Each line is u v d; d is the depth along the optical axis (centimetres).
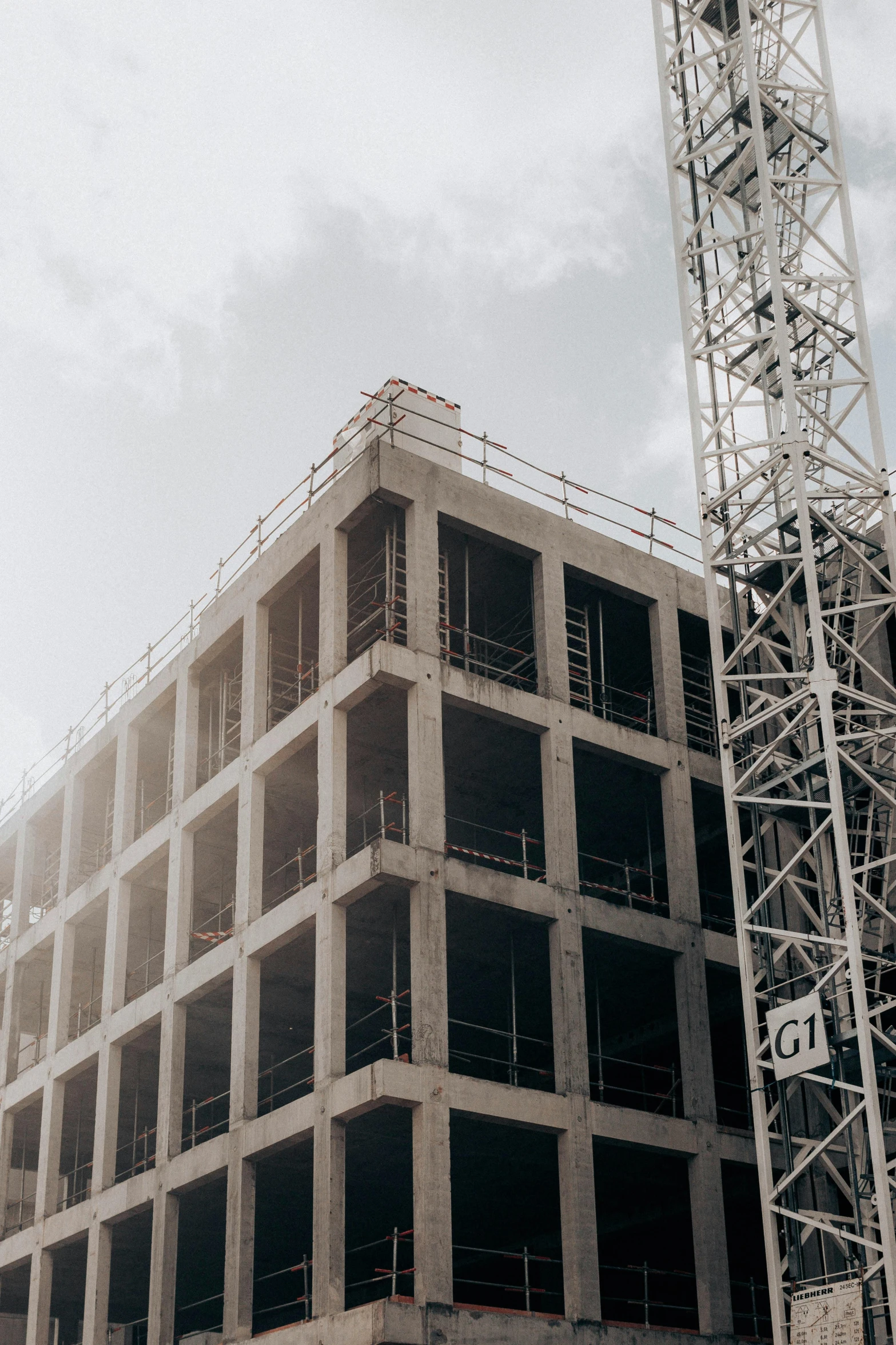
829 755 3544
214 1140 4009
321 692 4031
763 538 4025
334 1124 3559
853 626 4216
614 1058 4038
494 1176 4200
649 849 4303
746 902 3697
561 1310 4744
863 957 3572
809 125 4375
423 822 3716
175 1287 4103
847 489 3959
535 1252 4803
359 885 3675
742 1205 4253
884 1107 3891
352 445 4697
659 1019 4578
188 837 4572
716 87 4334
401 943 4094
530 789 4459
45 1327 4706
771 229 4038
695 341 4269
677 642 4484
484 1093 3559
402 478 4047
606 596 4509
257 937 4059
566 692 4141
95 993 5569
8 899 6334
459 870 3738
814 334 4175
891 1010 4112
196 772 4691
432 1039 3531
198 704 4844
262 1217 4597
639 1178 4138
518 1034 4800
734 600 3978
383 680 3819
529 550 4256
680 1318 4653
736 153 4366
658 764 4266
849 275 4191
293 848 4678
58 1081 5025
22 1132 5606
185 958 4428
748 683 4541
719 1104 4647
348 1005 4503
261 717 4338
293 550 4334
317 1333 3362
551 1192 4362
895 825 3859
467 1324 3294
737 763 3981
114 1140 4603
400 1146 3906
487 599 4531
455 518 4109
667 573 4575
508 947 4125
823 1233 3597
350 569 4412
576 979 3841
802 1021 3459
